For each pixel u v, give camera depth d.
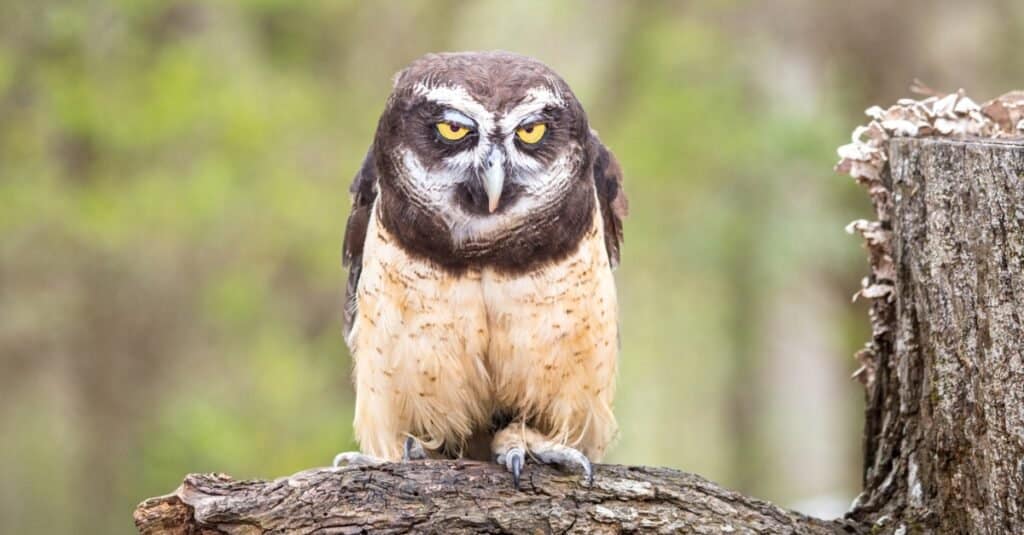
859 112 18.14
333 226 16.25
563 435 6.62
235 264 16.48
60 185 15.48
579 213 6.27
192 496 5.20
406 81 6.25
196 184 15.34
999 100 5.93
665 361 19.28
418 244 6.19
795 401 19.86
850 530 5.69
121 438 16.73
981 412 5.30
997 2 17.89
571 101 6.25
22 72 15.47
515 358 6.36
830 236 16.78
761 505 5.60
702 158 16.97
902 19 17.94
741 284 17.80
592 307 6.39
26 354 16.89
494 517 5.36
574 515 5.41
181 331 16.83
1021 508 5.19
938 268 5.41
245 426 16.00
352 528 5.25
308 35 17.66
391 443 6.64
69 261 16.25
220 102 15.54
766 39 18.02
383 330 6.38
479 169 6.02
